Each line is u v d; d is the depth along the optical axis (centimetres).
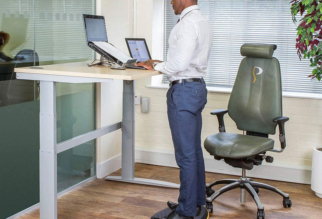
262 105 350
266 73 349
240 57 435
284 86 426
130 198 363
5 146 303
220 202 356
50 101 286
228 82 442
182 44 279
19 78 292
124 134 392
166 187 389
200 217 312
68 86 368
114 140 434
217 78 445
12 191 313
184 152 295
